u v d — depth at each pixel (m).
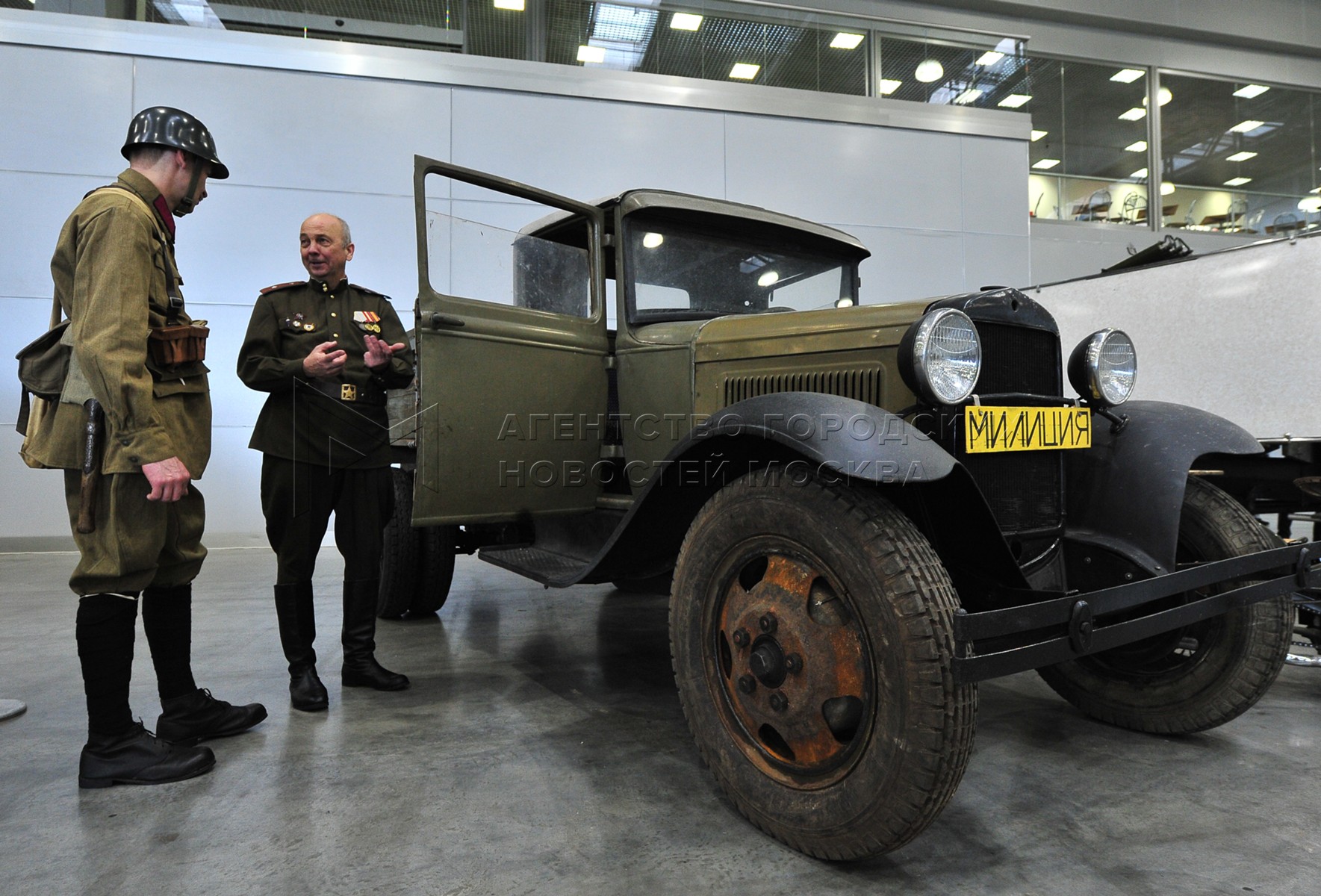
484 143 6.62
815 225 3.02
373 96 6.41
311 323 2.36
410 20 6.64
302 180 6.27
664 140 7.01
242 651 2.98
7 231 5.84
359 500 2.50
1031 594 1.63
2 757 1.93
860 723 1.38
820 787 1.43
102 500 1.70
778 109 7.26
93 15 6.02
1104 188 9.74
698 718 1.65
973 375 1.70
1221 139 10.24
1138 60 9.85
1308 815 1.59
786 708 1.49
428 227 2.22
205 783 1.77
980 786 1.76
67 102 5.94
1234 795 1.70
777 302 2.95
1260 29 10.02
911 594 1.30
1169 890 1.31
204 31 6.12
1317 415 3.10
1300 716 2.24
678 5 7.14
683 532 2.02
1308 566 1.88
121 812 1.62
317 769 1.85
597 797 1.70
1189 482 2.14
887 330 1.95
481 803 1.67
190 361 1.88
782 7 7.35
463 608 3.94
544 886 1.32
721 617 1.66
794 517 1.48
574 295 2.72
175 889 1.31
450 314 2.27
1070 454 2.18
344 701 2.40
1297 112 10.49
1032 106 9.53
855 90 7.61
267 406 2.33
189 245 6.05
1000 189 7.92
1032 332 1.97
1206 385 3.50
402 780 1.79
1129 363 2.14
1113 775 1.82
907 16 9.07
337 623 3.55
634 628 3.46
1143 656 2.11
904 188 7.62
